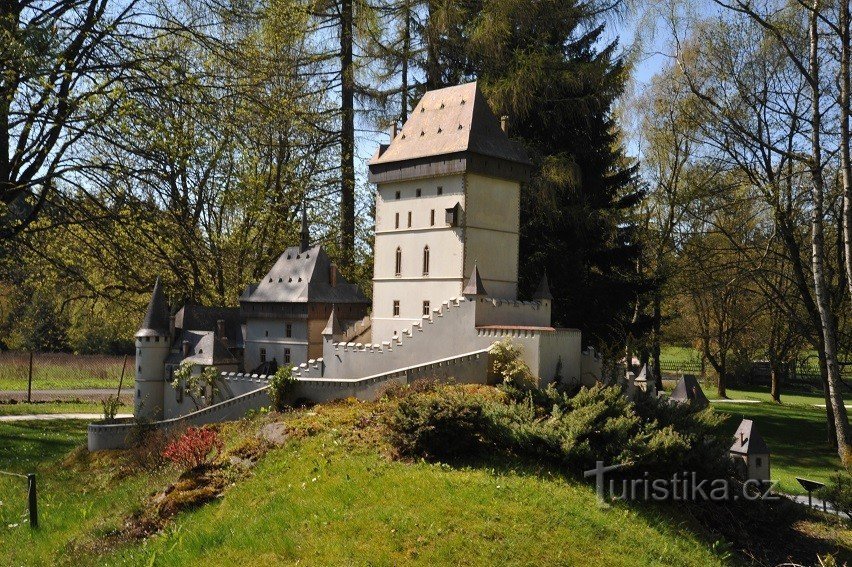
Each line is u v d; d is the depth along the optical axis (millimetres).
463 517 17172
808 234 39406
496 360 26688
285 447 22578
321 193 47938
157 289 34594
